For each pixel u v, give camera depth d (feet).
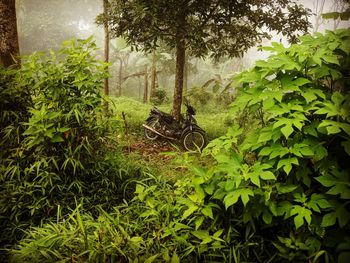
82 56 11.79
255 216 7.22
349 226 6.52
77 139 11.69
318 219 6.93
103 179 12.18
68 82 12.09
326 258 6.42
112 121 12.74
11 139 12.31
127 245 8.07
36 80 12.67
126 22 24.59
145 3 22.54
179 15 23.89
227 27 25.38
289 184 7.11
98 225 9.20
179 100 28.30
